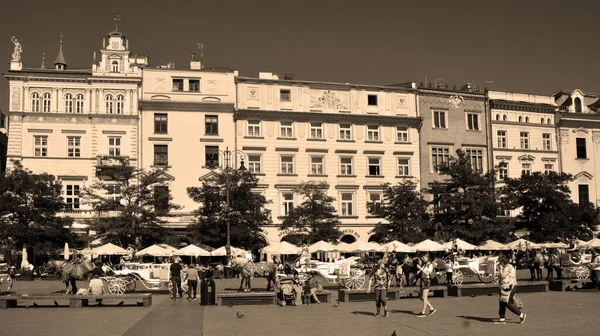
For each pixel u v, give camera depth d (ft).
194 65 231.50
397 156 243.81
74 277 109.60
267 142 230.48
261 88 232.53
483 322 72.59
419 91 249.34
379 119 242.17
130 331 67.56
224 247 180.96
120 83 220.23
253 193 201.46
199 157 223.30
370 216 237.86
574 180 267.80
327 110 238.48
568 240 212.84
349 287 124.26
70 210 204.74
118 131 218.38
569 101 276.82
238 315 80.12
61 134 214.90
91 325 72.79
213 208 196.44
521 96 265.75
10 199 183.01
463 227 208.95
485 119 258.78
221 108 226.17
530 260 154.20
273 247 167.22
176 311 88.58
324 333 65.21
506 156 258.78
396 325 70.90
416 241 204.23
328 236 207.21
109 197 213.05
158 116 222.28
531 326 68.85
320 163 236.22
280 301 97.96
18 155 210.79
